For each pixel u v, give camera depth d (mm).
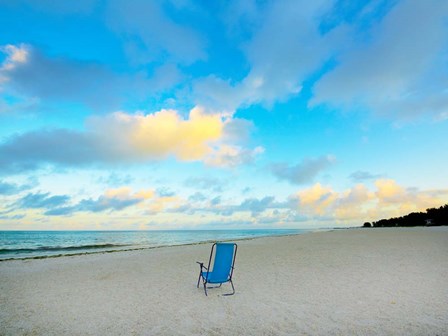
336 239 23875
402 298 5980
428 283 7191
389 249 14391
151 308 5695
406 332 4297
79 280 8609
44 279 8859
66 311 5582
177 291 7043
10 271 10578
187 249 19000
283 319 4977
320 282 7656
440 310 5203
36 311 5605
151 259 13430
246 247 18828
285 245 19469
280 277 8453
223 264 6633
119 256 15289
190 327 4684
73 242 36000
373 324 4641
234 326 4699
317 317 5031
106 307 5801
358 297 6152
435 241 18219
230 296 6516
